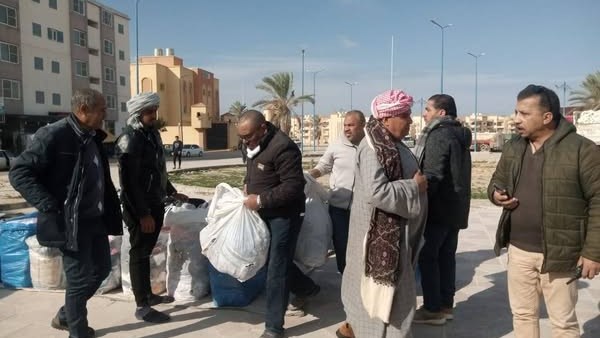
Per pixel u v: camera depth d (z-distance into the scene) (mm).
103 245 4062
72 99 3795
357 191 3455
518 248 3191
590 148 2850
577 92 54094
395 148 3277
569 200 2889
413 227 3350
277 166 4074
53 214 3715
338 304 4961
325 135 128125
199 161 39594
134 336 4172
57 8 46406
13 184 3537
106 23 54219
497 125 138750
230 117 77875
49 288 5230
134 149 4227
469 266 6371
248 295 4840
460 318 4582
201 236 4293
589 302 4961
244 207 4125
